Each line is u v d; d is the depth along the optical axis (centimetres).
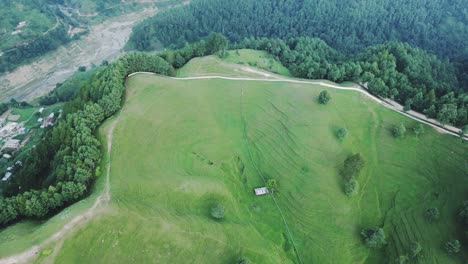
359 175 7950
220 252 5988
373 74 10894
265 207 7381
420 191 7694
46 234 5662
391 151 8494
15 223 6350
